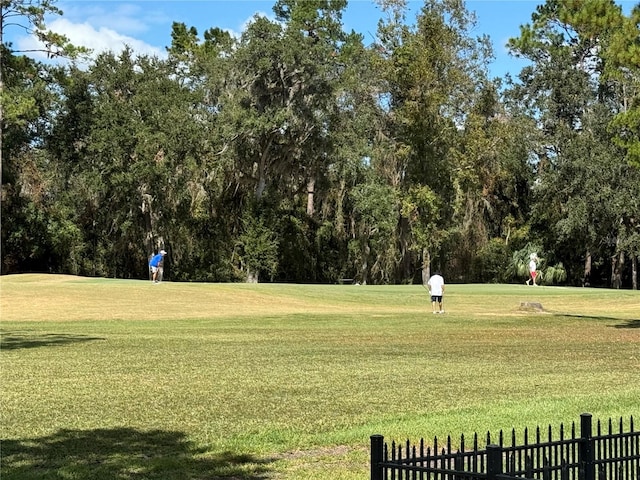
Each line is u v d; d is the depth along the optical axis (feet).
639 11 92.58
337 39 229.45
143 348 73.20
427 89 202.69
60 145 203.00
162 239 198.39
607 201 203.82
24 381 52.54
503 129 208.74
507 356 68.03
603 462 22.90
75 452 33.14
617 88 209.67
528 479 18.33
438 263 222.48
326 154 204.74
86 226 207.72
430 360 64.85
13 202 198.39
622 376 55.52
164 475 29.40
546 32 107.86
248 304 131.03
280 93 201.16
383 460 20.89
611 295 161.79
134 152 192.85
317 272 222.07
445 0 206.59
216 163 196.34
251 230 207.21
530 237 232.94
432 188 204.23
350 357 66.64
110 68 202.59
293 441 35.29
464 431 36.55
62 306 119.24
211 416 40.98
